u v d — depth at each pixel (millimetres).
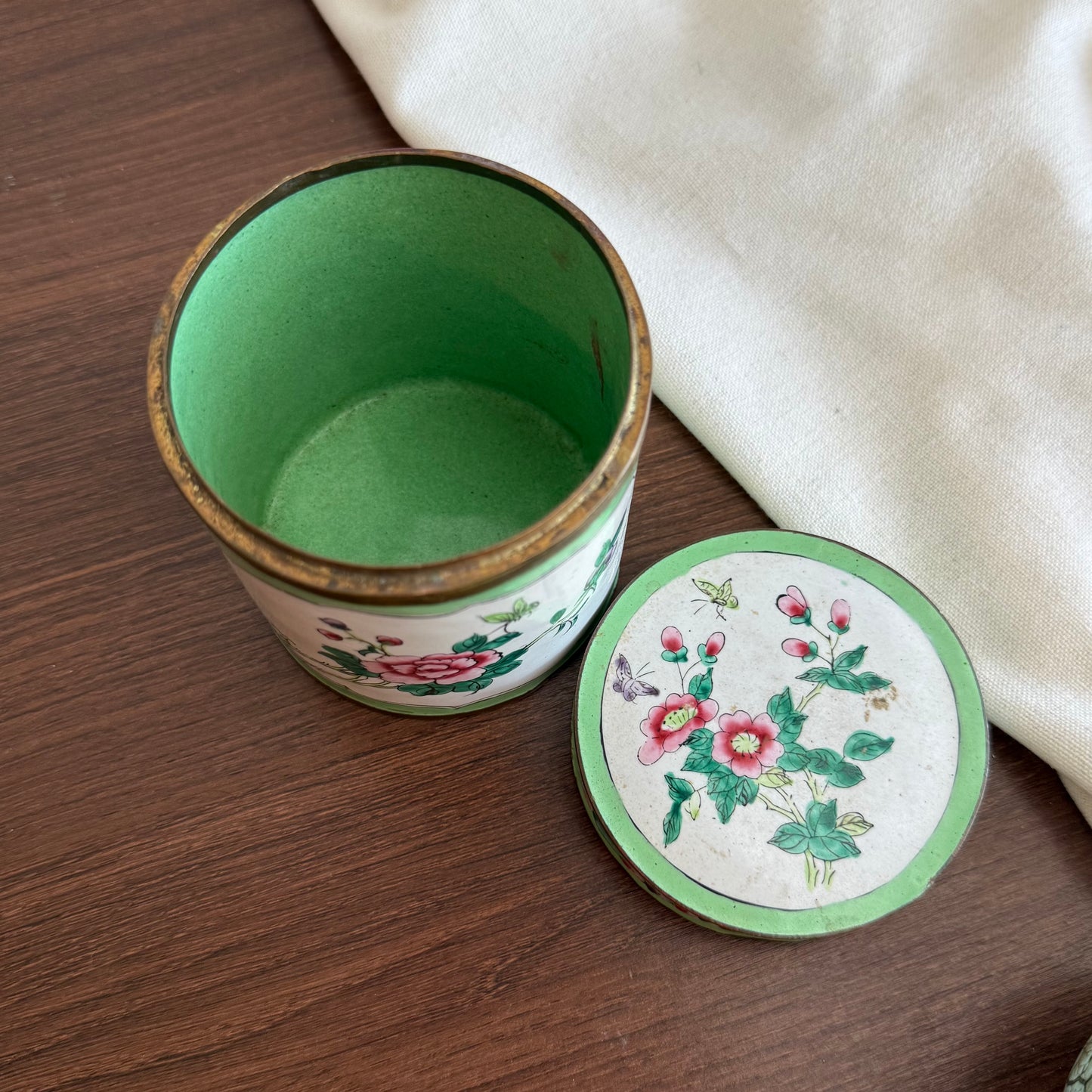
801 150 657
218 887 489
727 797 468
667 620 511
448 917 482
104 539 566
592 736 485
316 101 705
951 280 614
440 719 526
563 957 474
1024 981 467
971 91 651
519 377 600
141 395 605
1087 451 560
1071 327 590
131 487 580
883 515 563
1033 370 582
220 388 490
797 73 676
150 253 647
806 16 678
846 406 590
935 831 458
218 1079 452
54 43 727
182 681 534
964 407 576
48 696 530
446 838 499
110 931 480
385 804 507
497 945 477
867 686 491
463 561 344
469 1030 460
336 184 463
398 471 594
